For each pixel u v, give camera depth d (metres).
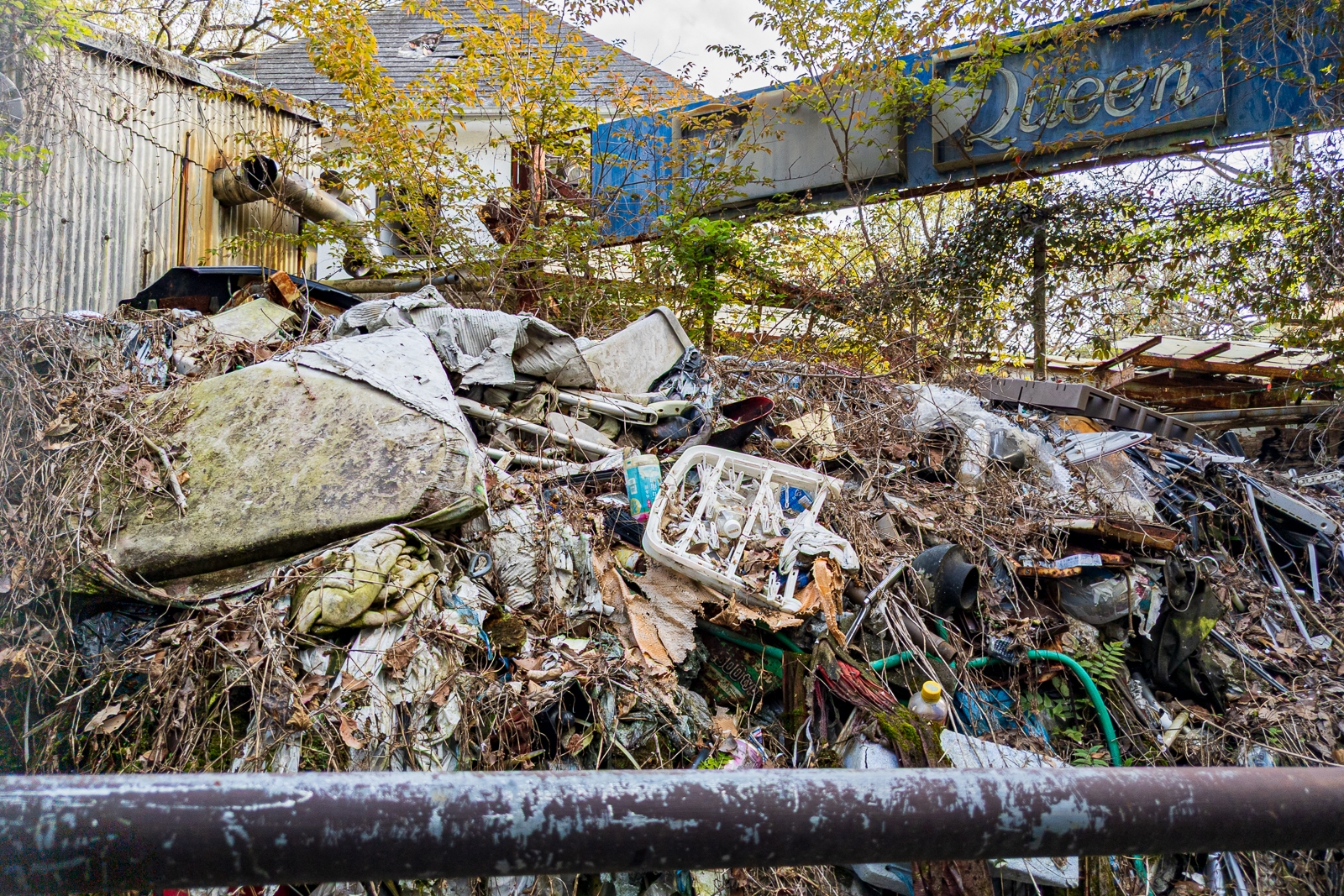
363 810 0.61
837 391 6.78
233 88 9.09
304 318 5.79
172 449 3.93
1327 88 7.83
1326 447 8.82
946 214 12.91
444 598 3.40
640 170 9.74
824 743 3.75
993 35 8.98
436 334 4.92
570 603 3.79
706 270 8.92
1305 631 5.37
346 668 3.05
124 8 13.34
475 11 8.88
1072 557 4.89
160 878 0.59
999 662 4.45
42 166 6.95
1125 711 4.54
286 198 9.46
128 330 4.91
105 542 3.57
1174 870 4.13
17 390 4.11
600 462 4.68
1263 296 8.38
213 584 3.44
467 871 0.63
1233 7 8.38
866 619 4.29
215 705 3.06
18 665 3.23
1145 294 9.12
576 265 8.65
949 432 6.09
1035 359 9.16
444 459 3.73
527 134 9.02
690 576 3.88
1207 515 6.13
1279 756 4.47
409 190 8.77
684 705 3.62
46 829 0.57
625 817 0.64
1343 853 4.07
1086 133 8.93
